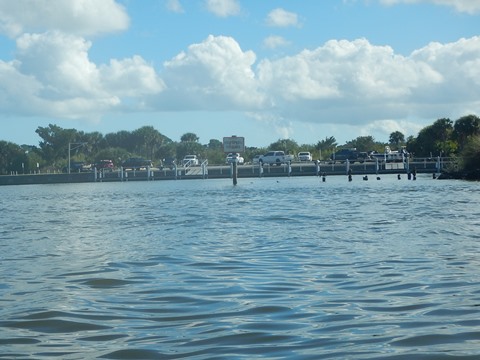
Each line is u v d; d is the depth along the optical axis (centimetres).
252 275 1192
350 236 1744
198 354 703
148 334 795
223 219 2406
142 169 8894
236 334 779
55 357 707
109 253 1539
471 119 8431
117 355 709
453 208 2598
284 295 1006
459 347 696
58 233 2075
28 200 4609
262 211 2753
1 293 1077
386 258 1341
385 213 2456
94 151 13850
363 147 11269
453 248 1452
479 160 5991
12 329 835
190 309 927
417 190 4181
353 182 5947
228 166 8319
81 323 858
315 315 869
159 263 1360
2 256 1534
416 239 1631
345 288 1051
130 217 2662
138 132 14138
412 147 8919
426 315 848
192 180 8012
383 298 964
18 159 11225
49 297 1036
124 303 977
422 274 1148
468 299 934
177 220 2422
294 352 699
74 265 1366
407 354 678
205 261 1371
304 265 1288
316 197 3731
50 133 12550
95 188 6725
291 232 1889
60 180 8919
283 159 8831
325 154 10812
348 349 704
